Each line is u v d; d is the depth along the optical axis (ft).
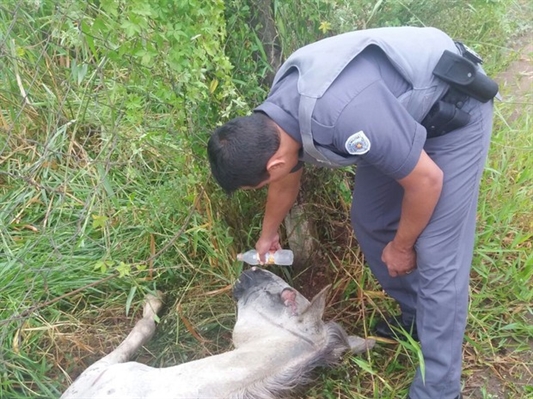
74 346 8.75
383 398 7.97
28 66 10.78
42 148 10.48
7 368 8.15
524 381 8.34
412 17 10.32
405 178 6.30
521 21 15.96
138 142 8.92
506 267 9.69
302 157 6.98
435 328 7.19
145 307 9.02
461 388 8.22
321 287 9.69
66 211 10.09
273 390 7.36
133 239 9.74
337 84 6.00
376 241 8.06
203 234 9.26
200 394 7.00
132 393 7.04
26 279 8.91
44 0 10.54
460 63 6.51
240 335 8.20
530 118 12.14
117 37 7.29
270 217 8.11
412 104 6.48
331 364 7.98
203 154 8.56
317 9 8.78
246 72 8.55
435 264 7.01
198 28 7.14
